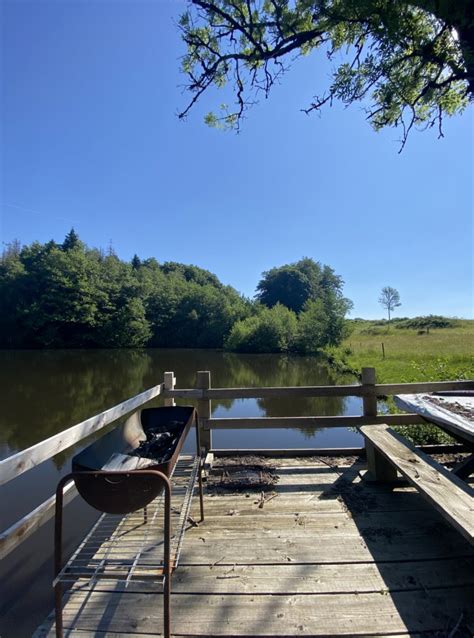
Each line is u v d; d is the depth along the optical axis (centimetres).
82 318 3856
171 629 158
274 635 154
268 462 354
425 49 317
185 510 200
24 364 2491
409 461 231
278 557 207
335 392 363
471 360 830
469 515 162
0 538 160
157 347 4322
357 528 236
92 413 982
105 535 231
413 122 396
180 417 264
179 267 6806
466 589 179
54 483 491
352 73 352
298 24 360
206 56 415
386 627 156
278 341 3173
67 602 176
